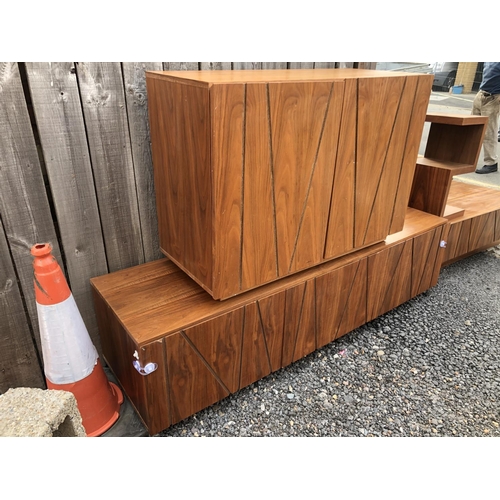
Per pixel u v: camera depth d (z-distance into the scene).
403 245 1.97
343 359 1.89
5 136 1.28
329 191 1.53
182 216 1.46
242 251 1.38
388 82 1.50
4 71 1.22
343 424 1.56
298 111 1.29
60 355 1.33
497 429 1.56
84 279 1.62
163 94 1.34
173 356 1.35
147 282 1.59
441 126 2.33
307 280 1.62
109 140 1.49
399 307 2.30
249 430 1.52
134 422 1.52
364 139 1.54
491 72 3.74
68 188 1.46
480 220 2.51
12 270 1.42
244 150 1.23
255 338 1.56
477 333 2.10
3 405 1.04
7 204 1.35
